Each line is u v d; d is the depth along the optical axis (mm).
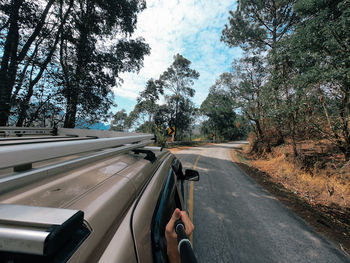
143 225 802
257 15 17359
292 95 8492
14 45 5430
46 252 292
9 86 5039
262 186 6824
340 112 6625
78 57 7523
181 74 34062
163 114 36188
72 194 652
